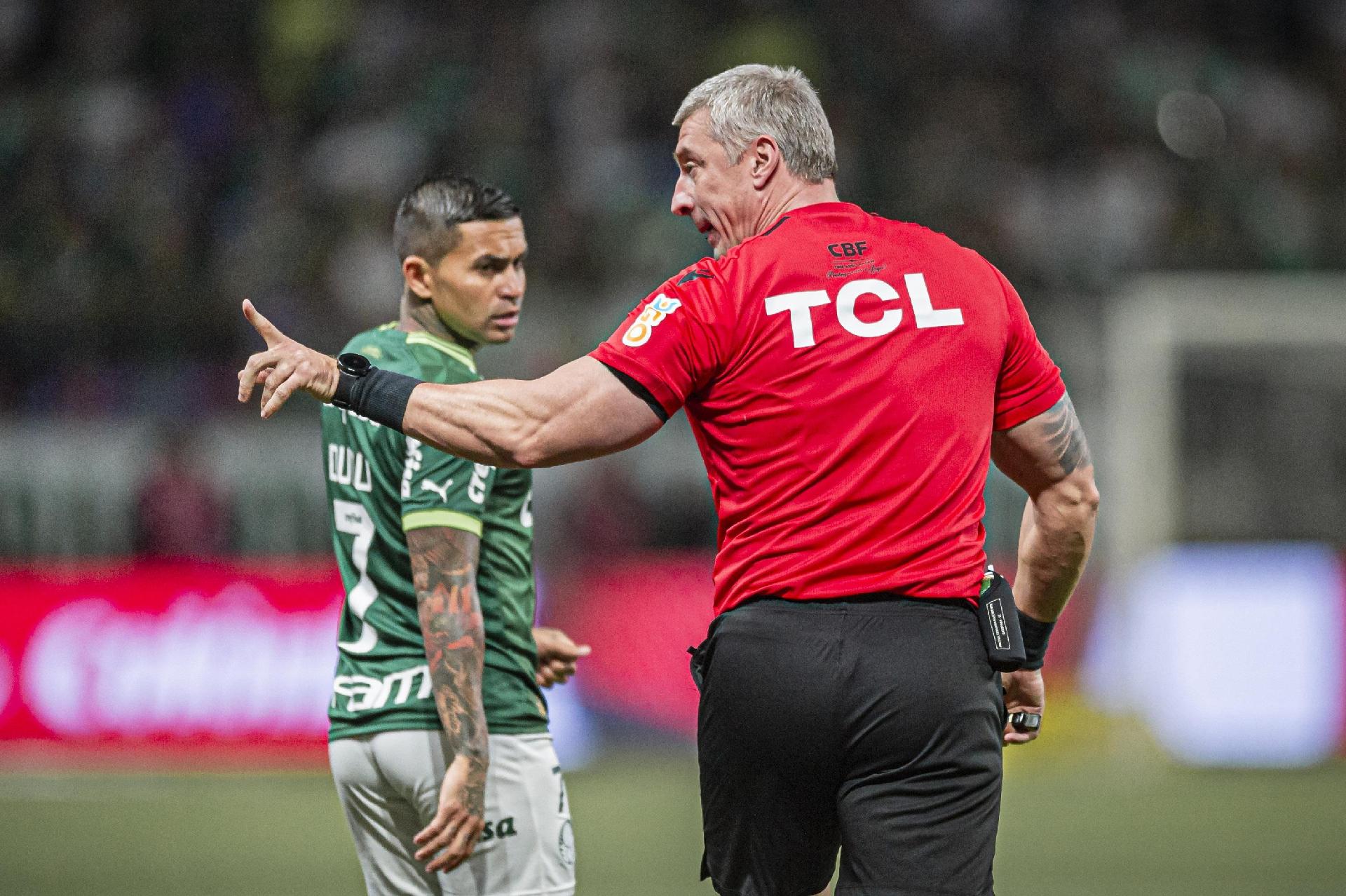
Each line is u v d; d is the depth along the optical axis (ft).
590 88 165.99
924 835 32.35
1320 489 123.34
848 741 32.50
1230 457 123.24
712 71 171.42
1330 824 92.07
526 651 40.57
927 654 32.55
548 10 175.83
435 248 41.09
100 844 84.48
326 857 81.15
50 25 176.35
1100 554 119.34
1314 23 185.47
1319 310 123.13
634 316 33.35
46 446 116.98
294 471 117.60
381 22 175.22
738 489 34.01
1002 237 157.07
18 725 105.29
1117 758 112.88
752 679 32.76
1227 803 99.50
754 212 36.06
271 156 165.17
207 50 174.19
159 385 134.62
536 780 40.11
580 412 32.50
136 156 164.55
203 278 148.25
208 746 105.09
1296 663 113.29
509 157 160.97
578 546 114.52
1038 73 175.42
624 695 109.81
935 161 162.61
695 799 97.66
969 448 34.09
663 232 153.07
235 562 109.09
